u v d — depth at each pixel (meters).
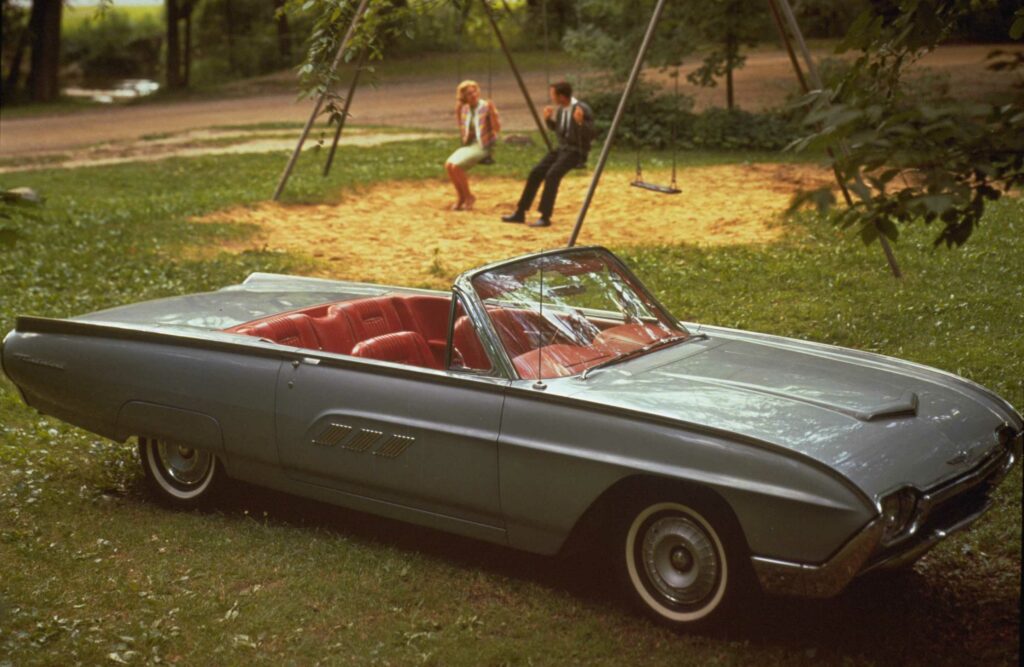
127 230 13.50
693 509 4.27
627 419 4.37
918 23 3.62
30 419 7.41
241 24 55.44
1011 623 4.42
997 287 9.27
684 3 22.22
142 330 5.71
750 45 23.14
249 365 5.37
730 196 15.02
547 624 4.50
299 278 7.07
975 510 4.44
